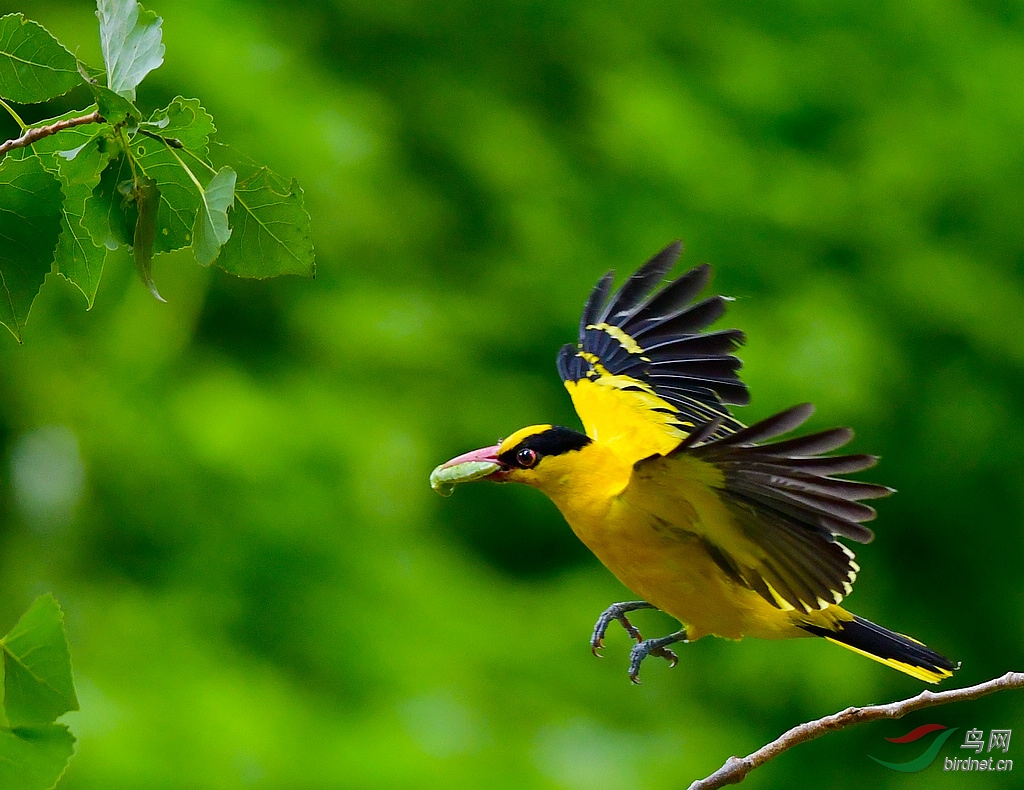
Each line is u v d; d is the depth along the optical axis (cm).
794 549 556
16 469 1247
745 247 1513
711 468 528
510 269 1470
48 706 349
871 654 622
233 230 390
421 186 1483
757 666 1366
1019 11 1758
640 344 730
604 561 622
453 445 1350
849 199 1552
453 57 1595
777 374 1388
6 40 364
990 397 1552
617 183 1541
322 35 1533
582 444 611
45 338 1253
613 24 1631
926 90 1642
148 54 370
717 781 513
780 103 1611
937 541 1605
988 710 1558
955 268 1541
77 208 403
